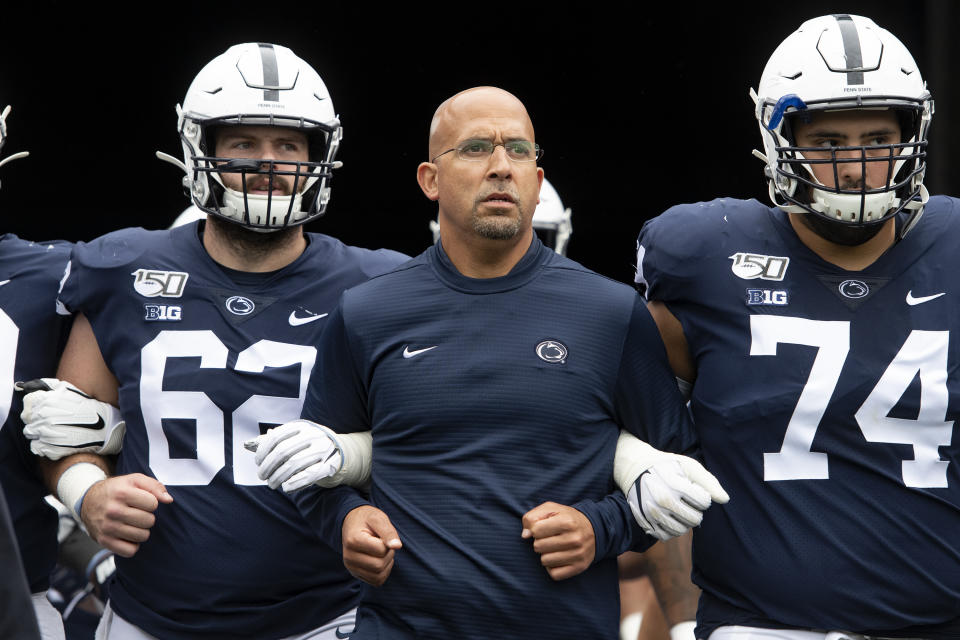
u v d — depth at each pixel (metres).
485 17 31.44
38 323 12.52
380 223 34.47
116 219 33.47
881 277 11.00
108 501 11.16
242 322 11.95
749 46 30.06
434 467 10.05
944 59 21.91
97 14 31.36
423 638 9.89
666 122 31.97
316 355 11.23
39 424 11.80
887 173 10.59
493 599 9.78
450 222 10.39
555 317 10.30
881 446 10.71
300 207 11.94
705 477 10.12
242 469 11.73
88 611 14.73
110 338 11.97
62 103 32.25
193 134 12.02
